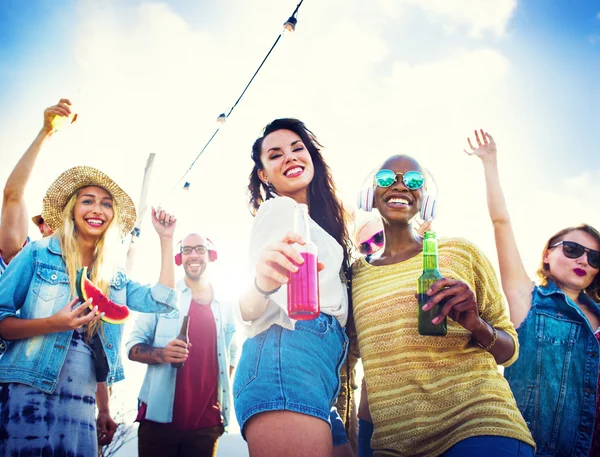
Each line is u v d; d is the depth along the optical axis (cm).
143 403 420
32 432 264
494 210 437
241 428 207
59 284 303
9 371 273
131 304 355
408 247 259
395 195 258
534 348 391
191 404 421
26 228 355
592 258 419
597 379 372
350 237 296
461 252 245
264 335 215
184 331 426
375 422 238
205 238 481
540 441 373
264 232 219
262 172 287
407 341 231
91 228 326
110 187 340
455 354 231
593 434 368
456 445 214
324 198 280
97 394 402
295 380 202
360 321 246
